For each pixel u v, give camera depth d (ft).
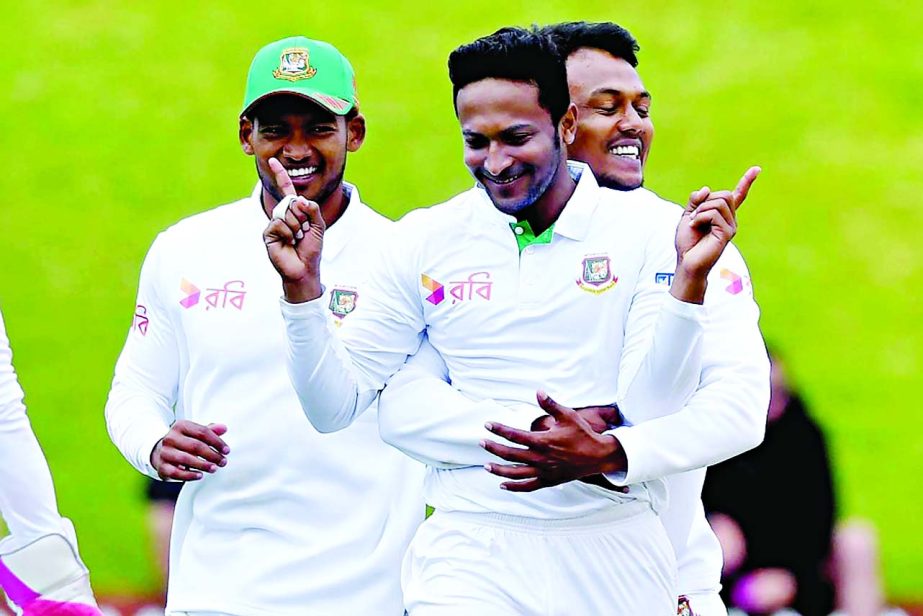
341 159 46.11
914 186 130.62
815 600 54.54
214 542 45.75
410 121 134.00
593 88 46.29
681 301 35.40
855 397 114.73
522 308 38.09
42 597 40.22
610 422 37.29
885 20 143.02
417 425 38.60
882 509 104.47
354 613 44.88
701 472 41.93
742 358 37.91
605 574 38.14
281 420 45.11
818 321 120.67
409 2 145.48
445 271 38.83
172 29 145.18
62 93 139.95
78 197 131.13
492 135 36.99
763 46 141.28
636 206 38.96
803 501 54.08
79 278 124.36
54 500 41.09
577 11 145.59
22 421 40.47
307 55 45.75
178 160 134.00
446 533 38.75
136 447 45.32
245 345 45.50
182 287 46.50
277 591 44.86
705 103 136.56
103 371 116.37
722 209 35.22
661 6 144.87
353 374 38.99
